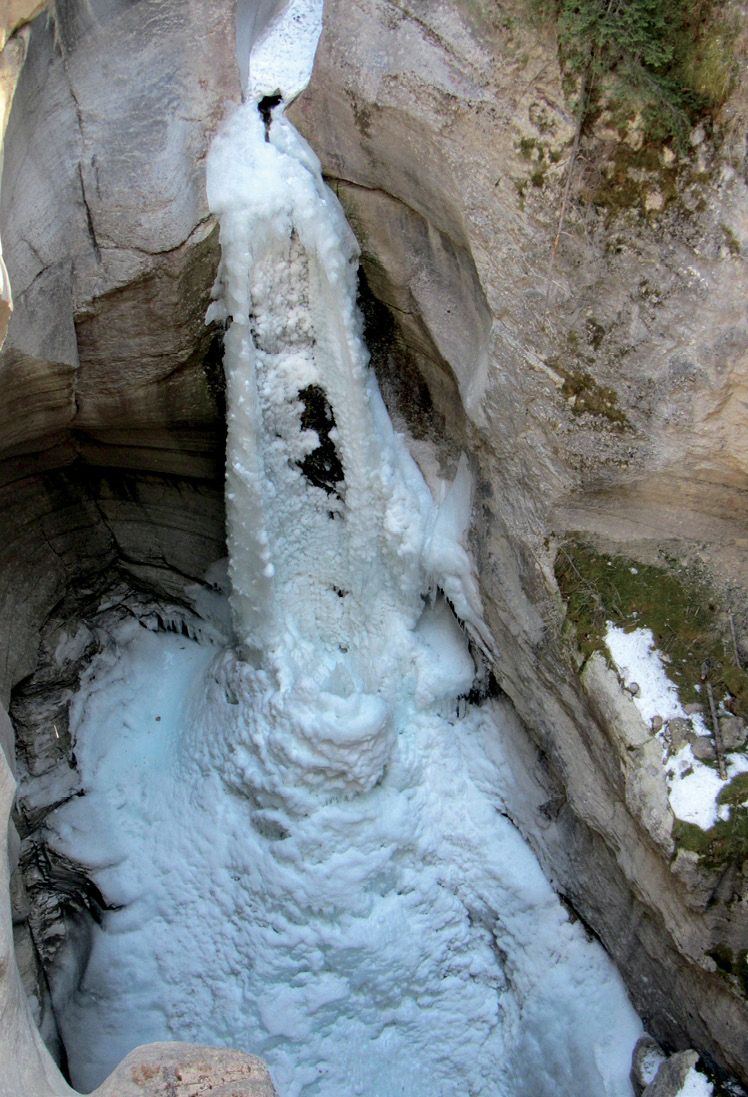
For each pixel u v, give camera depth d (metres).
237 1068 2.45
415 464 4.18
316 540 4.22
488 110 3.12
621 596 3.44
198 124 3.48
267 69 3.67
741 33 2.70
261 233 3.57
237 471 3.94
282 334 3.80
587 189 3.03
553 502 3.52
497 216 3.23
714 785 3.10
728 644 3.33
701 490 3.32
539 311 3.25
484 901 4.26
